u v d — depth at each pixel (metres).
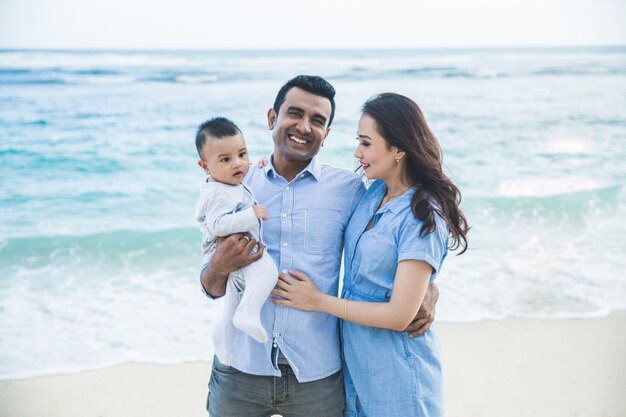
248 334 2.45
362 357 2.51
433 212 2.36
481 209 10.05
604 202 10.41
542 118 19.34
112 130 16.05
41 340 5.51
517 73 32.28
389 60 39.28
